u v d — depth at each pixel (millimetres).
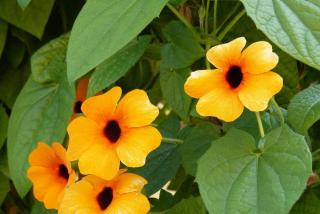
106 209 308
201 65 359
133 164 296
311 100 297
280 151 272
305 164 264
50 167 346
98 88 335
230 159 276
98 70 337
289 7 264
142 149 297
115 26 268
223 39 368
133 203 304
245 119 323
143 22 261
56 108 383
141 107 301
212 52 290
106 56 263
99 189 317
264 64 280
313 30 261
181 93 334
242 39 290
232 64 289
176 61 334
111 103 308
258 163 273
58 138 377
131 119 301
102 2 276
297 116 296
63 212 311
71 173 324
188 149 330
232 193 267
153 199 369
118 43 263
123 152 299
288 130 277
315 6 263
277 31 260
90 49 268
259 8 262
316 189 334
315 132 377
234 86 288
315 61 258
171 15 377
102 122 311
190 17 366
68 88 381
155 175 356
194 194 374
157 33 384
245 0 262
